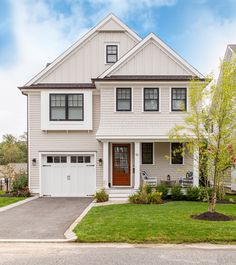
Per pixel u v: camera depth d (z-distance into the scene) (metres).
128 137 18.20
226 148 11.00
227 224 9.74
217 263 6.83
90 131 19.97
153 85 18.92
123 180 19.66
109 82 18.72
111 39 21.09
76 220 11.43
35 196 19.55
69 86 19.89
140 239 8.48
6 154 51.62
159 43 19.22
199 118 11.35
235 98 10.91
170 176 19.81
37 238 9.00
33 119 20.08
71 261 7.00
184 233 8.77
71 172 19.97
